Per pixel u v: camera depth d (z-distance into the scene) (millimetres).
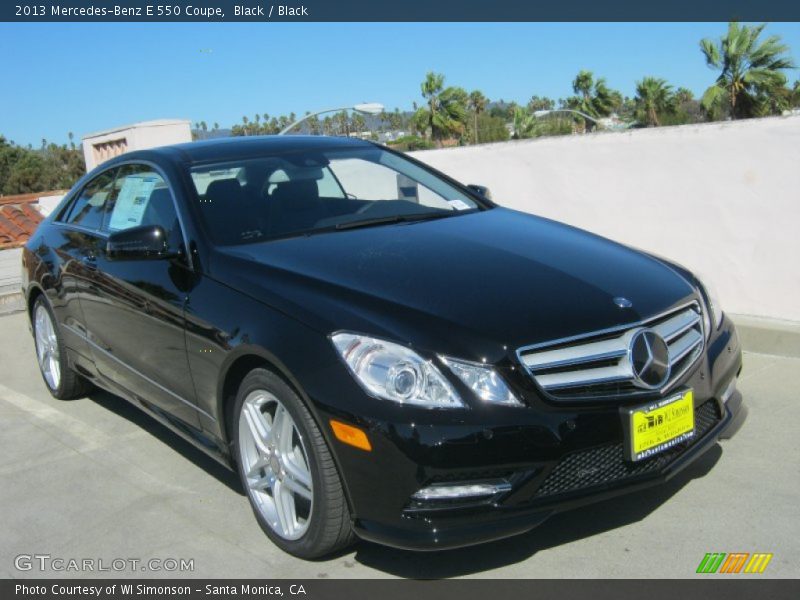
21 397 5414
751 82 35531
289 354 2893
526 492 2699
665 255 5887
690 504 3371
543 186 6516
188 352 3502
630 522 3252
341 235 3676
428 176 4594
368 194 4285
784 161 5211
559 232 3854
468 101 64375
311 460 2883
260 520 3271
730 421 3324
